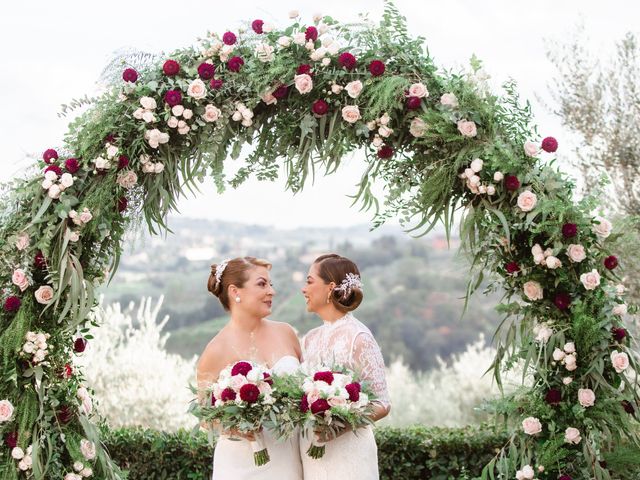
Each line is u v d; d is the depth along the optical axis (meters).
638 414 3.32
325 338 3.52
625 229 3.66
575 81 5.59
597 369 3.31
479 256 3.51
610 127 5.43
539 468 3.28
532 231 3.30
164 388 6.84
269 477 3.38
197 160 3.54
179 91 3.48
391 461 4.67
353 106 3.47
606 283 3.42
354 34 3.55
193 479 4.69
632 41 5.48
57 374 3.31
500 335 3.53
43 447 3.20
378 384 3.37
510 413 3.47
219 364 3.59
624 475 3.35
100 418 3.56
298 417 3.11
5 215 3.32
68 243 3.34
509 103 3.51
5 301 3.25
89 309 3.29
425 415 8.54
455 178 3.56
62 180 3.30
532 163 3.47
